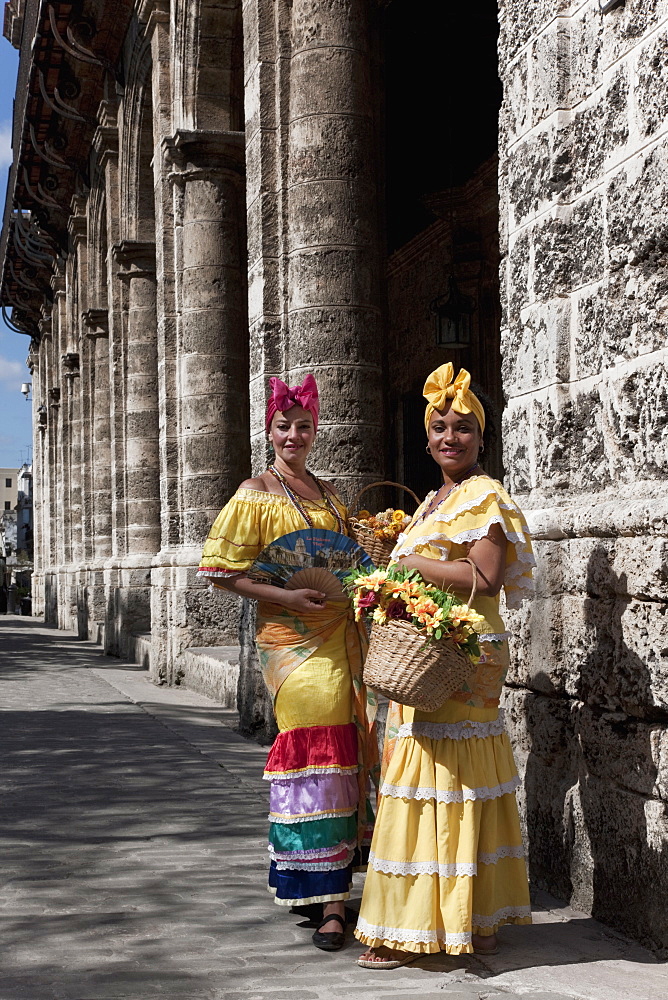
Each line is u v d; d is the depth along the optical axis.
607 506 4.12
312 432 4.36
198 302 12.98
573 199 4.53
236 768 7.48
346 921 4.21
